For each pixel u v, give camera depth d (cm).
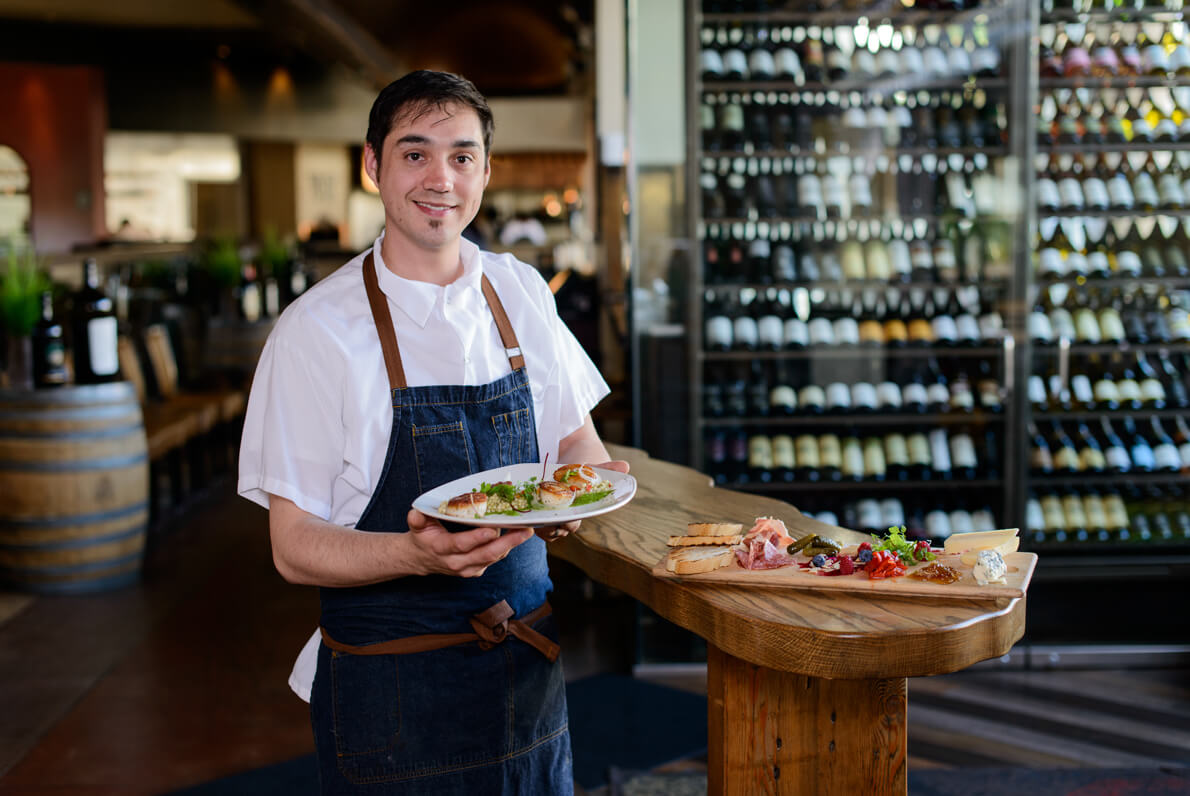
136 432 483
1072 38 393
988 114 398
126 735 330
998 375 408
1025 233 397
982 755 315
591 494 159
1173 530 408
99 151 1436
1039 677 383
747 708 181
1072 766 307
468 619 166
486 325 174
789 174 400
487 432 171
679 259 397
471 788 166
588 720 345
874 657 145
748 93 395
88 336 475
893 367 407
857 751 183
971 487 410
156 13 1277
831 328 405
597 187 812
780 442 408
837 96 397
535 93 1722
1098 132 394
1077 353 406
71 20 1329
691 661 387
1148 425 411
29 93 1383
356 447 162
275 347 162
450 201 161
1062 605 399
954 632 147
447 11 1306
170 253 958
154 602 463
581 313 802
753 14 393
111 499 473
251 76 1545
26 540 464
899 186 402
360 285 167
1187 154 395
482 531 142
